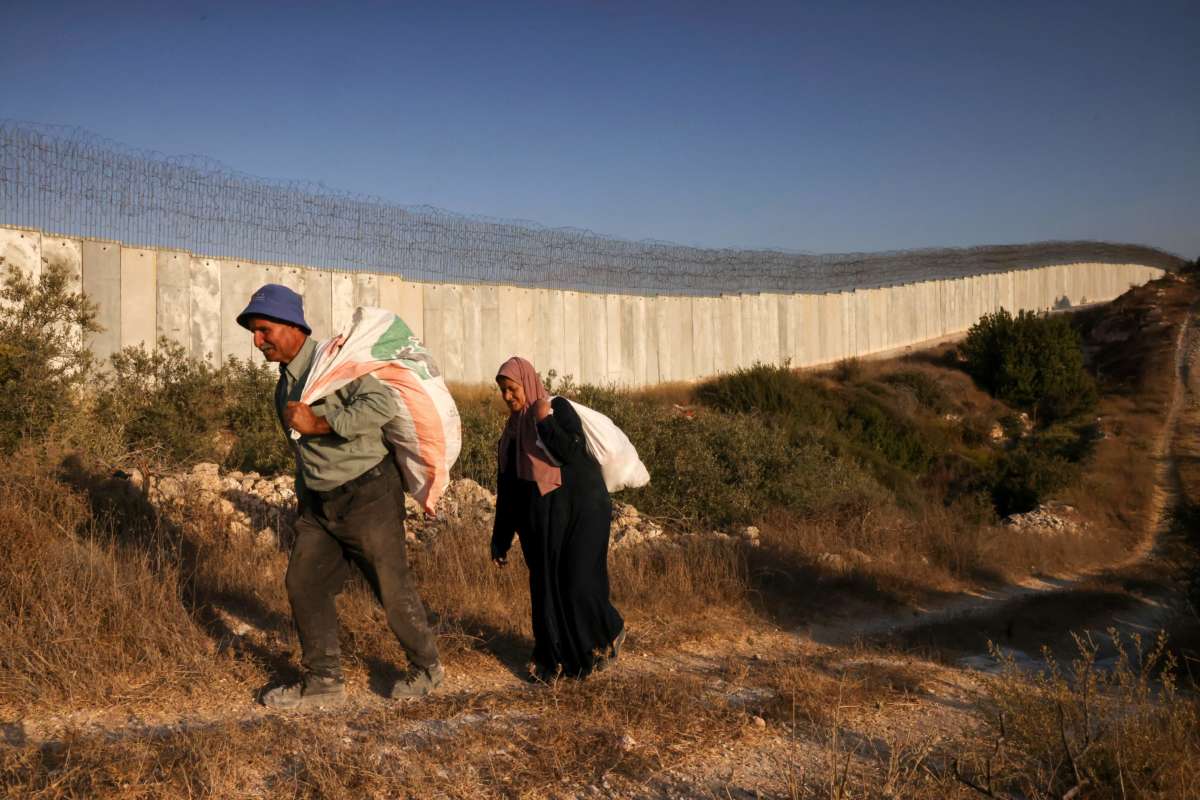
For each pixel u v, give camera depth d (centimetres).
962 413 3047
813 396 2400
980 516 1903
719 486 1136
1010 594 1041
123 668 406
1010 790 358
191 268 1222
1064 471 2281
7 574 462
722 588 729
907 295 3744
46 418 746
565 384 1436
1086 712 374
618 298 2173
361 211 1502
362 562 417
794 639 662
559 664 479
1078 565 1449
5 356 747
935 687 534
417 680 429
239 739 337
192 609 490
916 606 852
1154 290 4928
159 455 827
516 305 1869
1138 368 4050
